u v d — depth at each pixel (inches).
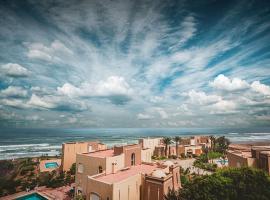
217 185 928.9
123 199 1081.4
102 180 1158.3
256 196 880.9
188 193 982.4
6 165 2736.2
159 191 1144.2
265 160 1503.4
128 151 1485.0
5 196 1636.3
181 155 3599.9
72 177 2084.2
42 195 1646.2
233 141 7367.1
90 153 1614.2
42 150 5374.0
